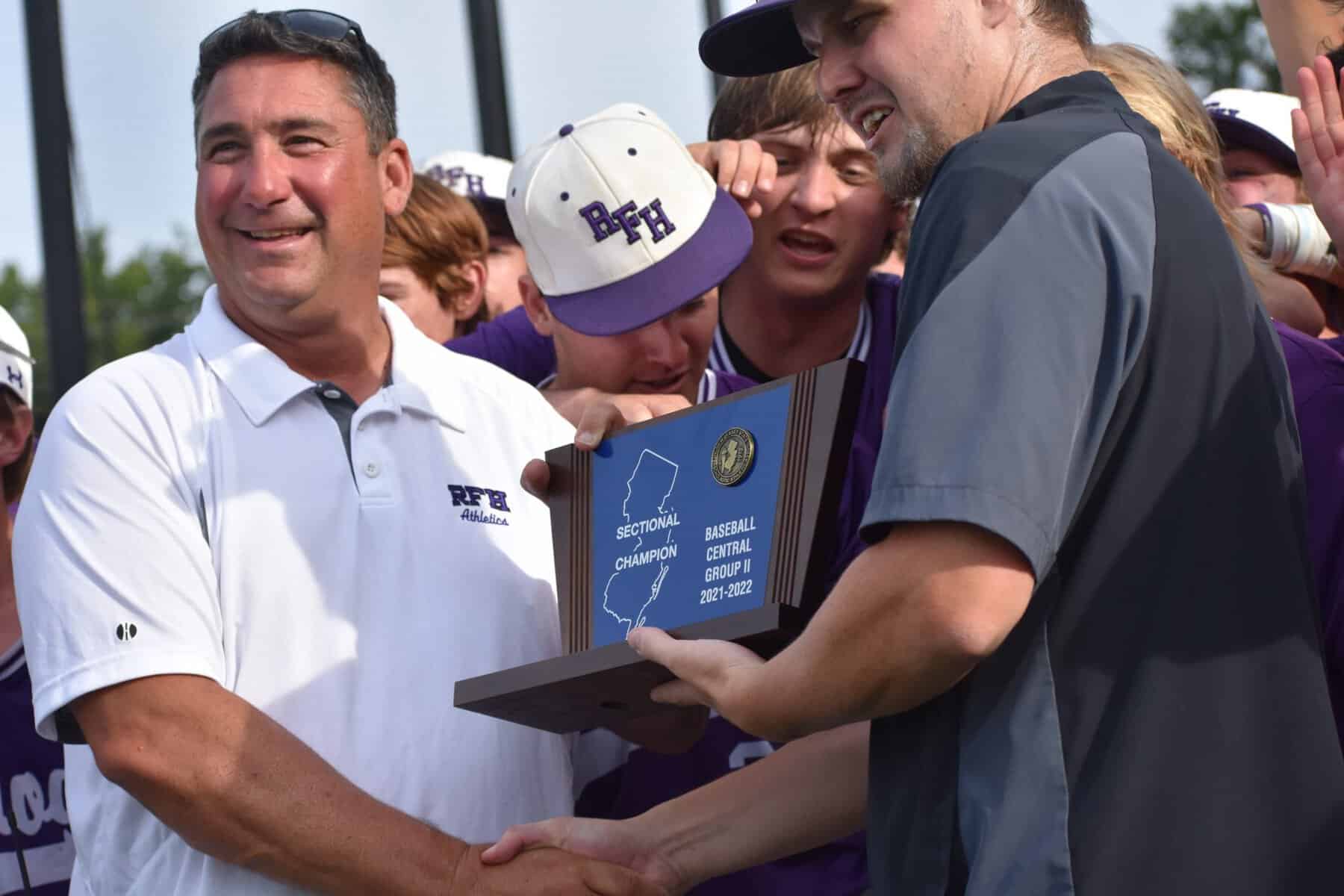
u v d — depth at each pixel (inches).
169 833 157.2
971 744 119.9
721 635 132.3
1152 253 120.1
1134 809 115.6
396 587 161.5
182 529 156.2
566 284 203.8
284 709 155.6
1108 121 127.7
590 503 149.4
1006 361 113.7
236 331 168.2
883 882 124.7
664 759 191.3
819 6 136.4
